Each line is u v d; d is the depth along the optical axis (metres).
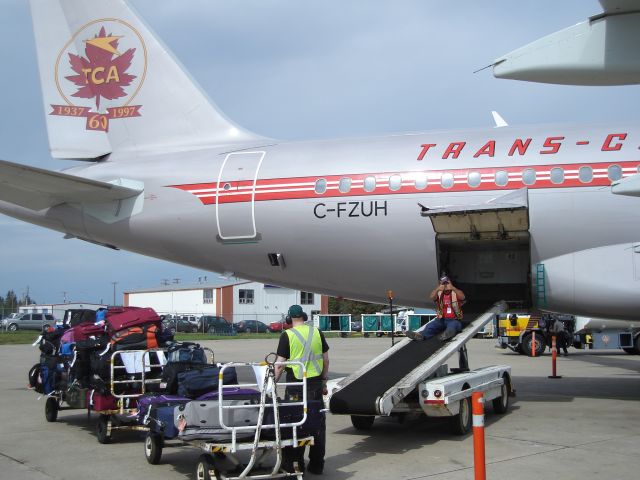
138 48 17.33
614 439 10.22
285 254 15.17
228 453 7.86
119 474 8.56
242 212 15.10
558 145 13.44
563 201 13.12
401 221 14.02
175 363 9.75
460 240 13.89
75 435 11.27
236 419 7.84
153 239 16.12
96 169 16.83
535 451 9.41
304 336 8.88
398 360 11.46
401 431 11.23
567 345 29.55
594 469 8.34
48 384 12.34
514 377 19.34
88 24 17.58
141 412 9.45
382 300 16.17
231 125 16.86
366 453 9.55
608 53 7.03
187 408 8.01
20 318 63.06
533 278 13.72
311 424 8.09
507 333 29.22
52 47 17.69
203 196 15.41
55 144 17.52
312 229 14.67
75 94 17.59
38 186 15.27
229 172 15.35
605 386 16.92
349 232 14.44
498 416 12.38
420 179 13.92
